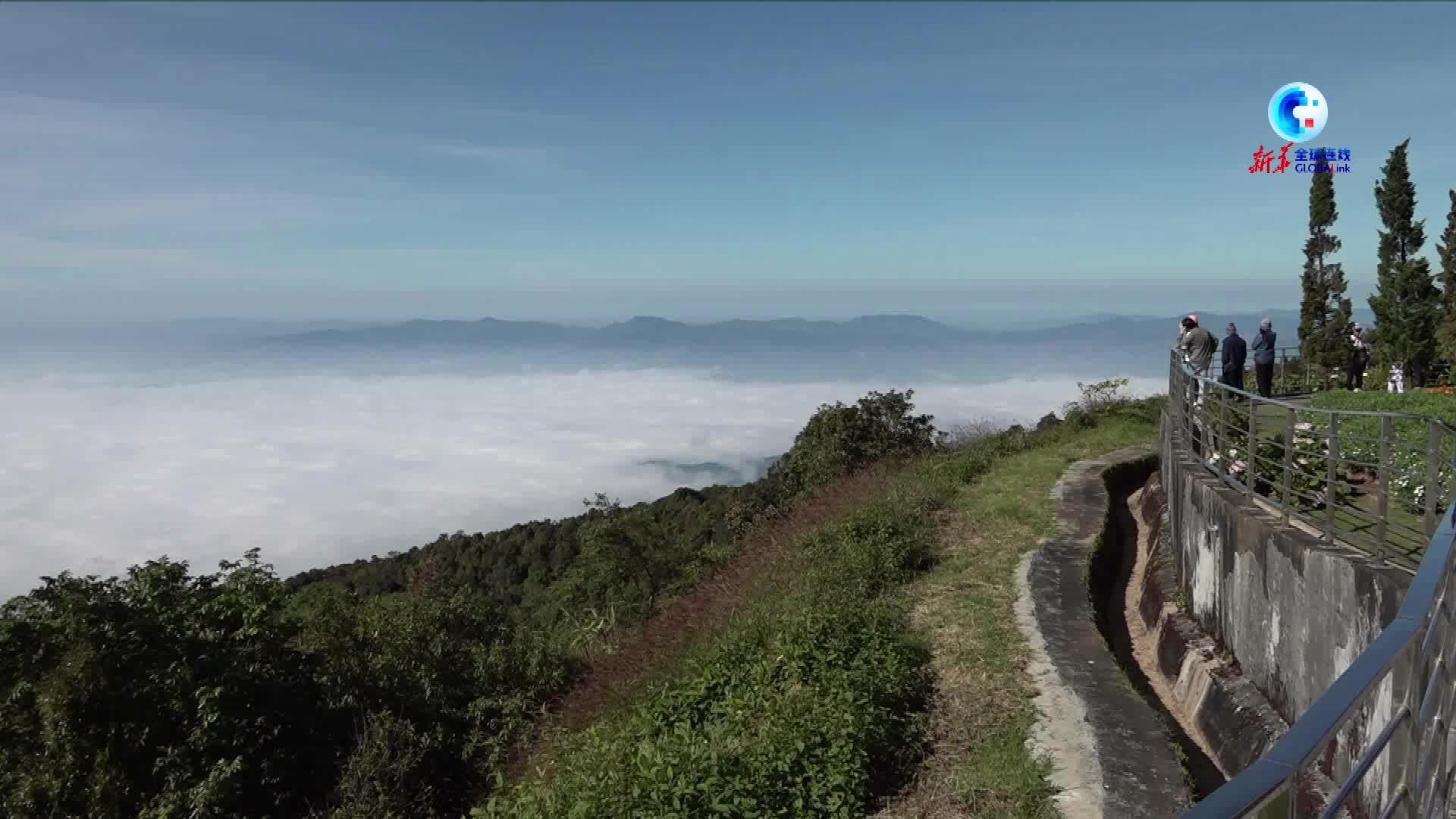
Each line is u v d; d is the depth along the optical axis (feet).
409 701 44.32
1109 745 19.86
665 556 81.66
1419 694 7.92
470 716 44.60
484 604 58.08
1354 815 15.99
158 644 37.11
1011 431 66.74
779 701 21.49
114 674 34.88
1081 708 21.66
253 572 42.57
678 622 39.68
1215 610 26.43
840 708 20.63
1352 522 23.49
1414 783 7.94
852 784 18.66
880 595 31.45
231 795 34.76
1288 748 5.78
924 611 29.45
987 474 49.34
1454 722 10.36
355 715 42.29
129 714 34.37
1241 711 22.34
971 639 26.61
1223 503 25.89
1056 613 28.27
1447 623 9.09
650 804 17.52
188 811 32.91
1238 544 24.50
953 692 23.57
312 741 40.32
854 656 24.80
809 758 19.04
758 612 32.35
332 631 47.37
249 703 38.63
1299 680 20.57
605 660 43.78
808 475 70.95
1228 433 32.09
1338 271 91.50
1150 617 32.45
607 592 81.30
